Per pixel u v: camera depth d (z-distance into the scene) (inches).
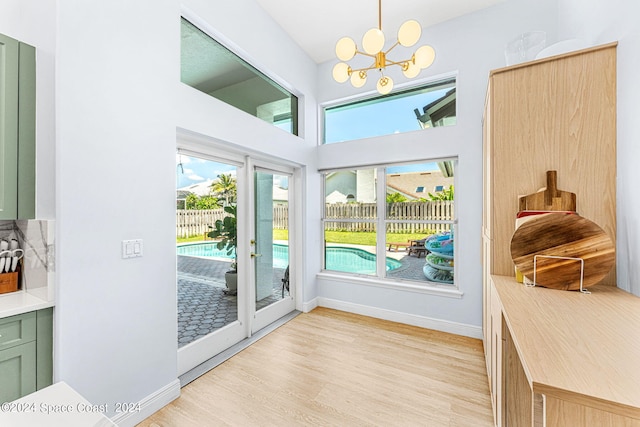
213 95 89.6
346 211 140.9
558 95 54.2
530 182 56.9
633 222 43.3
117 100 60.4
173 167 72.8
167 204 71.3
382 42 66.8
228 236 100.7
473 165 106.5
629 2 44.3
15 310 47.0
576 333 30.5
